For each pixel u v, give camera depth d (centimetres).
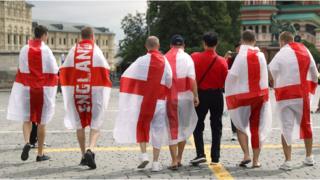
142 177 923
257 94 998
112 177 923
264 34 9844
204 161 1022
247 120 1013
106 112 2192
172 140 983
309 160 1027
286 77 1005
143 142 973
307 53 1019
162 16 6931
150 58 975
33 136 1223
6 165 1026
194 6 6869
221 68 1007
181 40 1010
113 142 1326
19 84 1053
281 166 992
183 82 989
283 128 1002
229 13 7881
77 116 1020
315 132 1548
